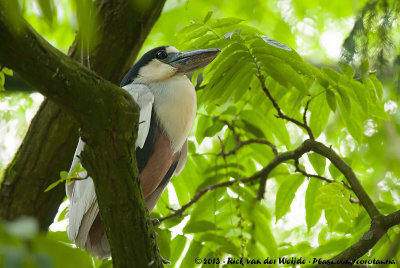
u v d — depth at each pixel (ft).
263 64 24.17
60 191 27.02
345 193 22.98
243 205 27.78
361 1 28.30
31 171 26.48
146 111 23.80
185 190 28.71
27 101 33.50
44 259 10.44
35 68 14.12
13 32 13.30
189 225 25.95
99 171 16.42
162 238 25.55
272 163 26.81
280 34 36.24
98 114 15.16
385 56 21.62
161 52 26.66
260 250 27.27
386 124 31.58
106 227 17.92
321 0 36.11
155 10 26.81
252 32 24.95
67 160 26.55
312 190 26.18
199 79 32.45
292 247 27.89
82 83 14.73
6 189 26.48
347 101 24.76
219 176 29.09
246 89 25.17
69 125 26.21
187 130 25.77
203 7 35.40
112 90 15.21
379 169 31.60
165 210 28.22
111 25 26.48
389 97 30.04
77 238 23.20
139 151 24.09
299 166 28.09
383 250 24.21
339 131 33.32
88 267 11.92
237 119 29.91
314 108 26.89
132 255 18.17
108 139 15.67
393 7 20.84
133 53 27.09
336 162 24.11
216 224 27.27
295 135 35.27
